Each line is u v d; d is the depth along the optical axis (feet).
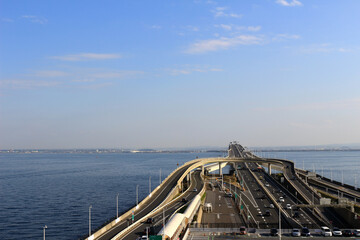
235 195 571.69
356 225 389.39
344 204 433.48
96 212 581.94
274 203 535.19
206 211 489.26
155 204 517.55
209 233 353.10
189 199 576.20
